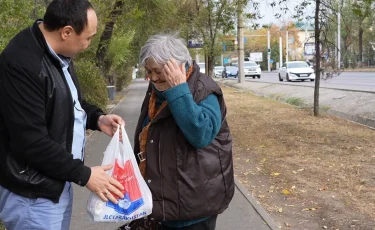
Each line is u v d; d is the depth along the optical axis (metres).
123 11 15.37
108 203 2.48
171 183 2.58
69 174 2.33
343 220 5.00
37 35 2.36
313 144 9.15
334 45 13.28
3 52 2.32
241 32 35.56
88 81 12.49
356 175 6.66
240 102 19.41
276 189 6.31
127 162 2.56
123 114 15.81
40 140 2.25
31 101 2.24
